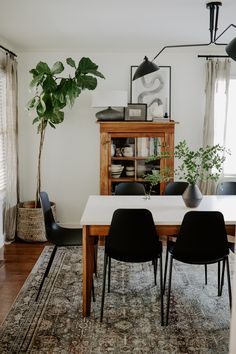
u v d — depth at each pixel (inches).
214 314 115.0
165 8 131.0
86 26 153.8
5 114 181.0
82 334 103.3
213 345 98.6
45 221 127.2
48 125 203.9
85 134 205.2
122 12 135.6
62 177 207.8
